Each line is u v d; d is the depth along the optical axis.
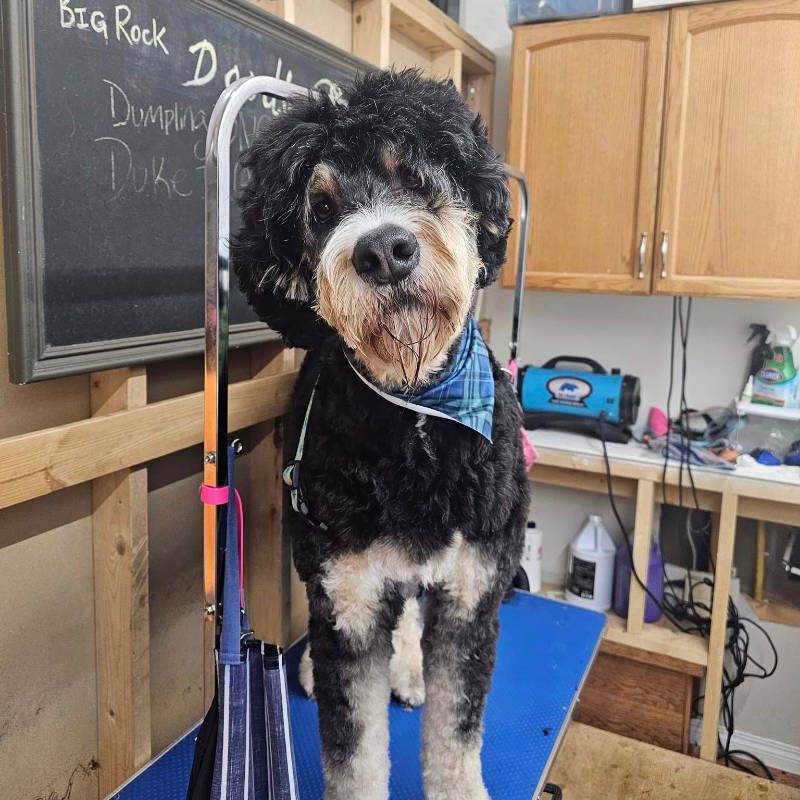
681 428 2.25
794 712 2.25
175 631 1.34
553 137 2.13
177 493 1.32
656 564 2.25
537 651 1.58
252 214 0.92
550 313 2.57
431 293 0.86
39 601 1.07
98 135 0.99
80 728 1.17
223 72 1.20
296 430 1.13
